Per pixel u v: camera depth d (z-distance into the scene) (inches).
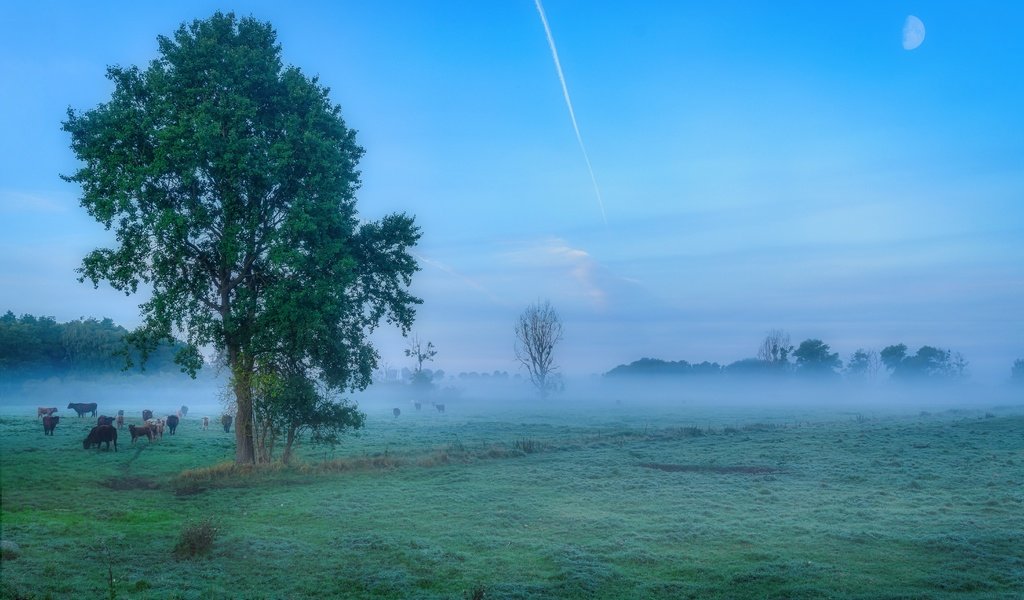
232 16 1343.5
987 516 874.8
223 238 1229.7
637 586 580.4
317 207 1254.9
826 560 665.6
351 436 2146.9
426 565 639.8
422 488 1112.2
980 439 1909.4
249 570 625.0
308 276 1274.6
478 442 1935.3
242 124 1248.2
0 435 1840.6
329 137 1390.3
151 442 1774.1
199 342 1312.7
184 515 881.5
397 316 1512.1
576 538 763.4
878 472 1285.7
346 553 681.0
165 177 1254.9
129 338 1300.4
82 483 1090.7
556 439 2005.4
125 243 1258.6
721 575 613.0
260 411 1355.8
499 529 808.3
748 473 1304.1
